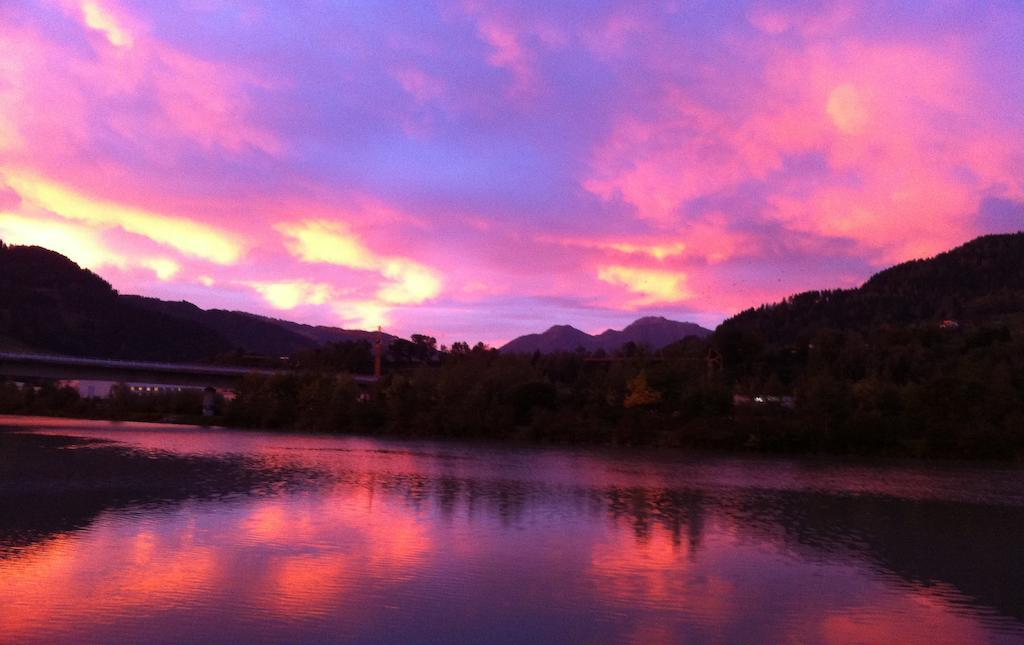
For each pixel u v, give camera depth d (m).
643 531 44.19
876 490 69.00
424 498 54.69
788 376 171.62
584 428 118.06
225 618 26.38
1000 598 32.16
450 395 133.12
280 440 112.69
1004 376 114.19
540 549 38.22
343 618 26.72
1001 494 68.38
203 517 44.69
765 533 45.34
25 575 31.31
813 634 26.95
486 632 25.83
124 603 27.81
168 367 163.12
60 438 103.69
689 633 26.48
